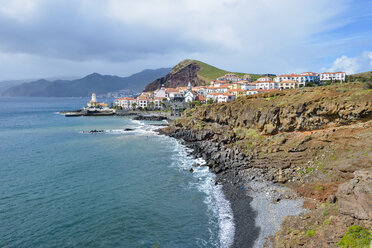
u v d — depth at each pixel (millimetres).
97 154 72000
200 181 51406
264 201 39875
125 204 40812
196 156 70062
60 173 54500
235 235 32531
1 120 159250
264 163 53500
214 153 68750
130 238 32000
